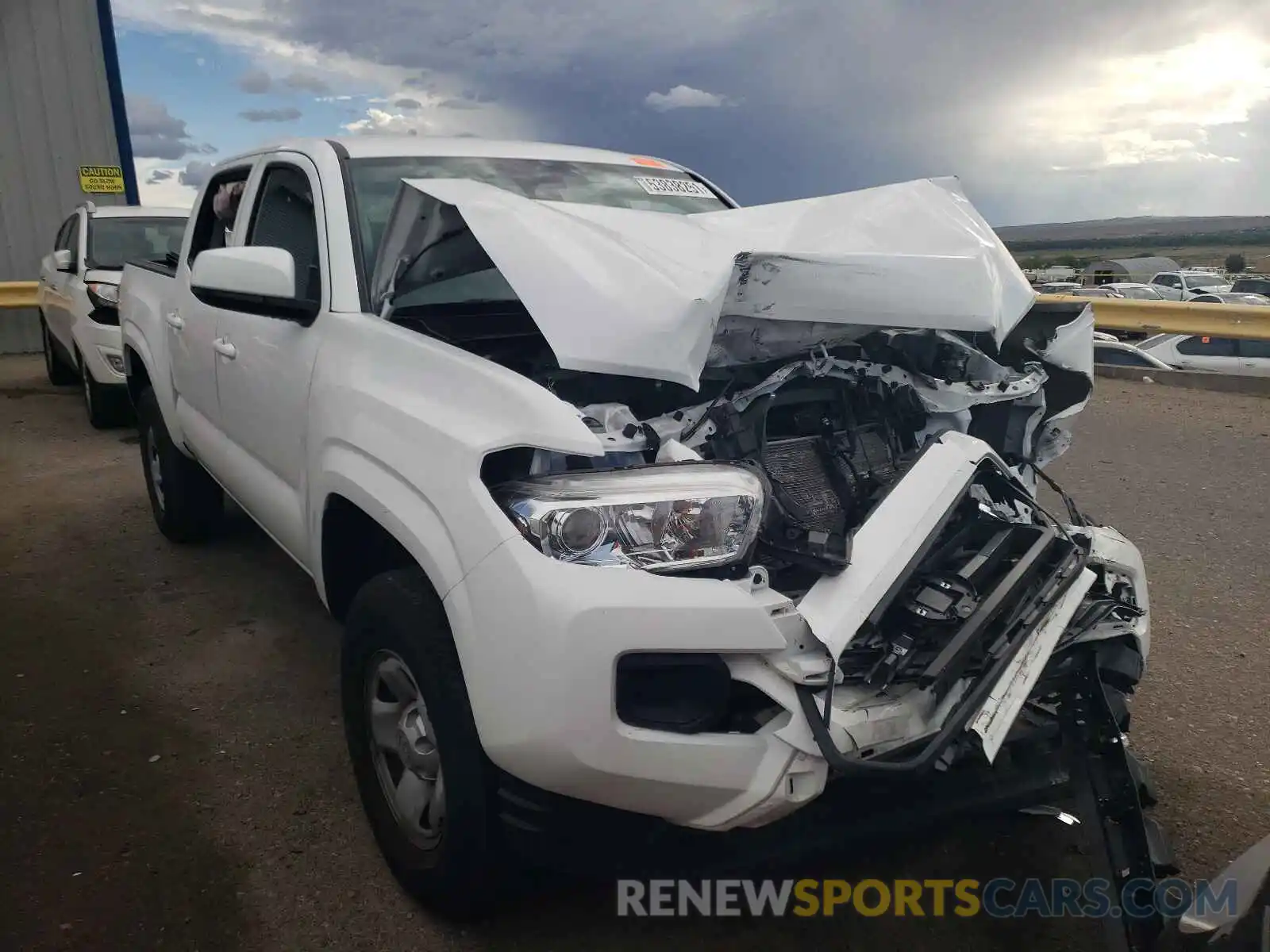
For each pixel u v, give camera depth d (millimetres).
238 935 2482
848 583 2174
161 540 5461
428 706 2285
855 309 2518
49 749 3332
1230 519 5738
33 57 12625
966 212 3105
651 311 2285
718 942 2473
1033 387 3016
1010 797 2416
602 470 2164
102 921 2521
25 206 12961
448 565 2182
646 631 1972
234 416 3826
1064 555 2570
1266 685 3746
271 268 3004
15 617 4426
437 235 2787
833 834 2303
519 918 2539
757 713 2113
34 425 8789
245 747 3359
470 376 2379
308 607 4535
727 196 4340
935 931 2516
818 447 2740
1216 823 2922
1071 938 2490
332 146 3564
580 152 4152
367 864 2762
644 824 2182
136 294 5328
